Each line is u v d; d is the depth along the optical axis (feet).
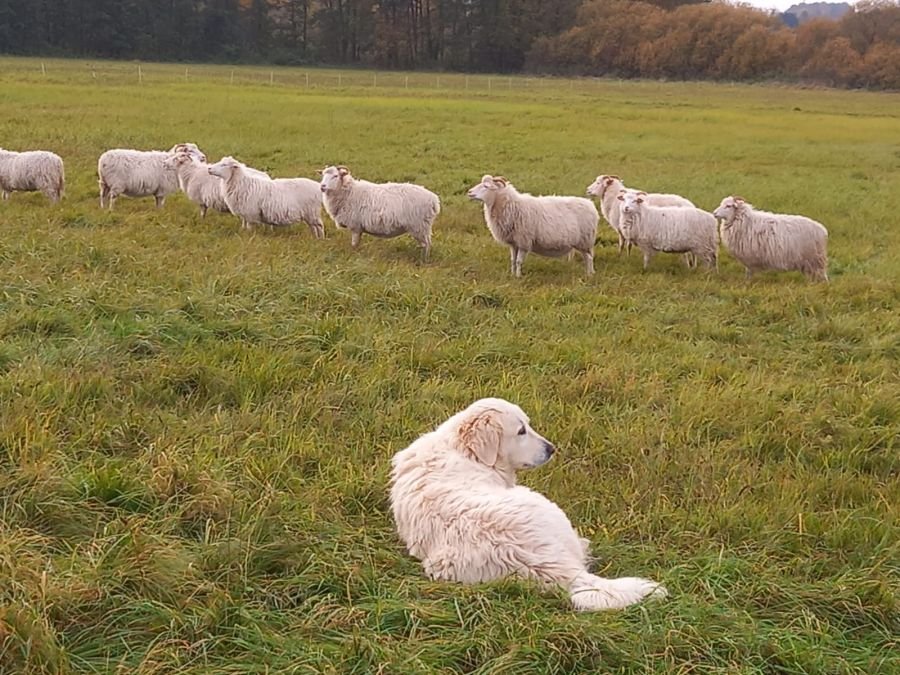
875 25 234.79
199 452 14.03
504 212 30.50
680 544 12.62
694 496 14.28
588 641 9.37
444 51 265.13
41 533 11.14
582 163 60.54
